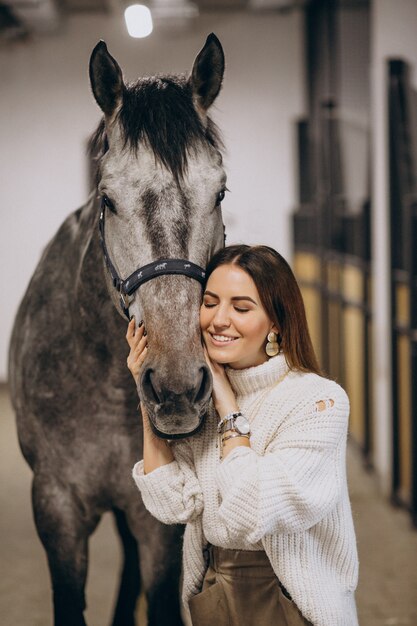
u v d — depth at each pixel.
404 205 3.87
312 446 1.33
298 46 8.11
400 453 4.11
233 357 1.40
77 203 8.13
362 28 5.07
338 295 5.64
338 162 5.68
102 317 1.77
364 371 4.84
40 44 7.98
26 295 2.16
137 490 1.89
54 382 1.88
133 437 1.87
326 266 6.04
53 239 2.12
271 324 1.44
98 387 1.83
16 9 6.98
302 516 1.32
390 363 4.12
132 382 1.81
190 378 1.34
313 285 6.65
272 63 8.14
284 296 1.41
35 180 8.11
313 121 7.12
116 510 2.52
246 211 8.30
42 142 8.08
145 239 1.43
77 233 1.95
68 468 1.91
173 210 1.43
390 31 4.09
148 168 1.44
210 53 1.56
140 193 1.44
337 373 5.76
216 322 1.40
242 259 1.41
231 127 8.22
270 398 1.41
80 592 1.96
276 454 1.34
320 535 1.40
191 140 1.47
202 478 1.41
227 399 1.40
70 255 1.96
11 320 8.20
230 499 1.30
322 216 6.09
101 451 1.88
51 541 1.94
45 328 1.94
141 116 1.47
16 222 8.13
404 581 3.12
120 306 1.56
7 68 8.01
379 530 3.74
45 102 8.05
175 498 1.41
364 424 4.88
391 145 4.09
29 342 1.99
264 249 1.43
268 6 7.78
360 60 5.07
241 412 1.41
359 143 5.08
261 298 1.40
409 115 4.00
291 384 1.42
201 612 1.41
